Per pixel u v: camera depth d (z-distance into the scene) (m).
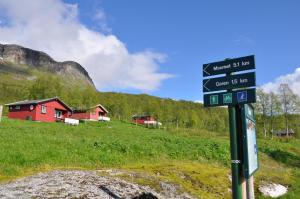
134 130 62.50
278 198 21.30
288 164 42.19
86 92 122.69
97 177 16.59
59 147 26.52
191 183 20.27
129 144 31.58
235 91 9.12
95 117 86.81
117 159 25.73
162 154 30.75
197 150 34.19
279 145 57.12
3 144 24.64
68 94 118.50
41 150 24.16
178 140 43.75
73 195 13.20
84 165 22.53
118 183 15.99
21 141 27.14
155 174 20.45
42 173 17.09
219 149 35.78
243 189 9.30
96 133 47.62
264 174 26.97
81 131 48.62
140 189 15.77
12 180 15.73
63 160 22.70
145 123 92.06
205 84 9.68
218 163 31.70
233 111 9.12
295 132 103.38
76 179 15.74
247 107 9.49
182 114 111.06
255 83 8.82
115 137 43.38
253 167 9.84
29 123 53.97
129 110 112.62
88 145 29.36
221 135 71.06
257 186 22.84
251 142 9.77
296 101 86.25
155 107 128.12
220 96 9.34
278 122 93.50
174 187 17.88
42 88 116.75
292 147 57.19
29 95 117.50
